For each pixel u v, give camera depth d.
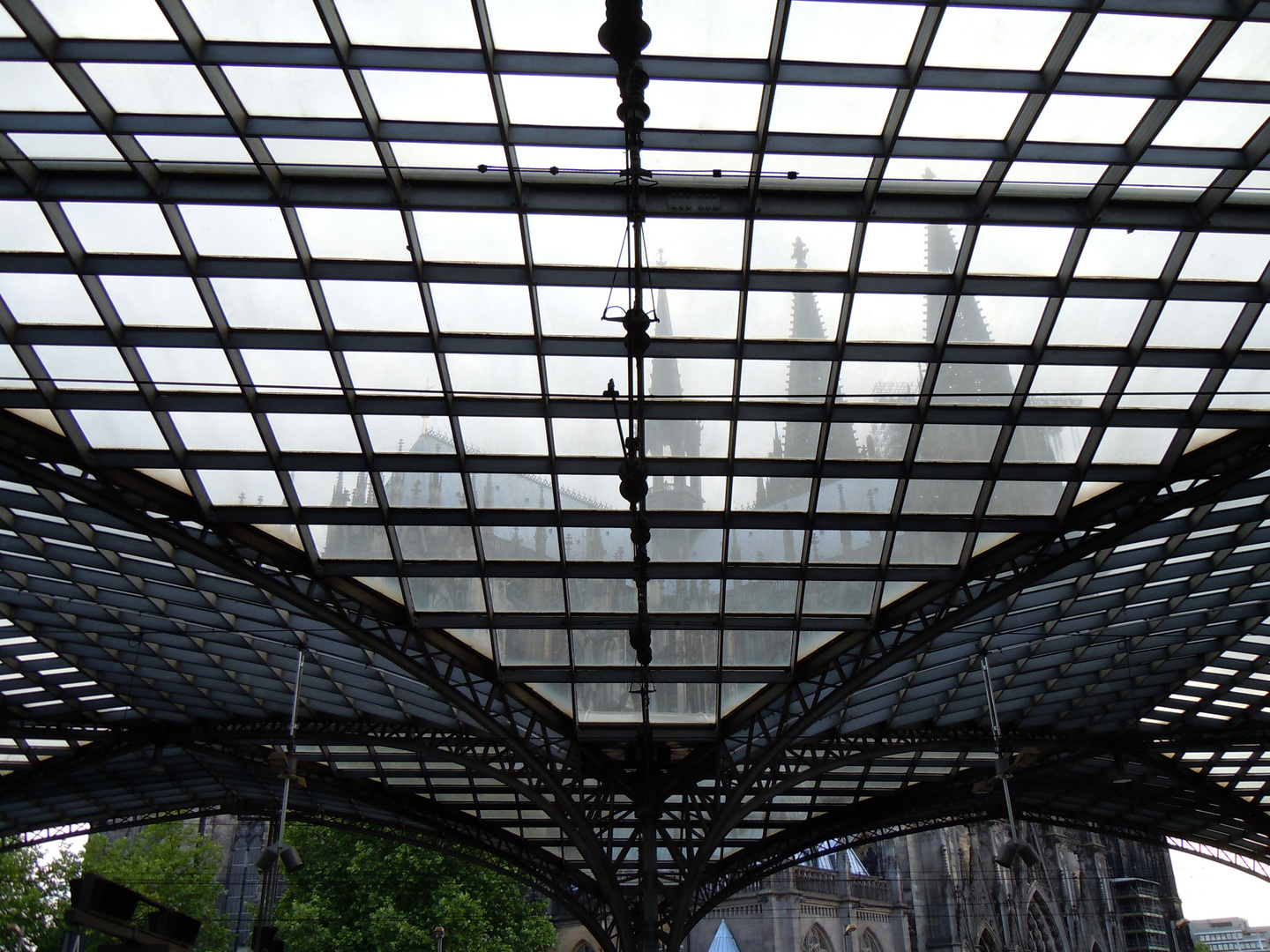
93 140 20.22
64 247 21.81
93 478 27.00
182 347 24.14
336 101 19.61
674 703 36.72
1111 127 20.38
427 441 26.97
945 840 96.19
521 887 66.50
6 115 19.62
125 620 36.44
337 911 61.50
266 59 18.55
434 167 21.11
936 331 24.69
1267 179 21.34
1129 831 63.12
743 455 27.16
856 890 90.50
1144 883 120.25
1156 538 31.73
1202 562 34.56
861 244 22.67
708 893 53.09
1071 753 51.12
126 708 45.09
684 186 21.47
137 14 17.92
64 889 75.25
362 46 18.66
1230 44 18.58
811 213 21.69
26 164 20.64
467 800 49.03
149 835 83.50
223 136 20.06
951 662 38.25
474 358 24.91
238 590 32.84
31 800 52.28
